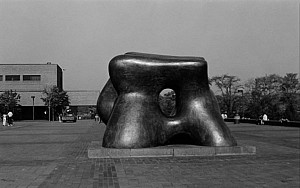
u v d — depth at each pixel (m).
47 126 41.56
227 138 13.23
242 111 58.16
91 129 33.69
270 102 50.16
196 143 13.55
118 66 13.09
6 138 22.41
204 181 8.30
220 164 10.80
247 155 12.80
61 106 76.12
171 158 12.08
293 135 23.12
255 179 8.53
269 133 25.20
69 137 23.12
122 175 9.08
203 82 13.73
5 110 69.25
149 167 10.27
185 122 13.47
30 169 10.17
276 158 12.08
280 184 7.99
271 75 52.53
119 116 12.95
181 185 7.90
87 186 7.85
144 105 13.11
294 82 49.75
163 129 13.27
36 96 76.06
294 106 48.47
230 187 7.71
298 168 10.09
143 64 13.12
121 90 13.30
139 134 12.69
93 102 84.06
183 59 13.55
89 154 12.41
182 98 13.71
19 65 76.50
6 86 76.25
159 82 13.31
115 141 12.69
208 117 13.39
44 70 77.06
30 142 19.28
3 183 8.22
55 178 8.77
